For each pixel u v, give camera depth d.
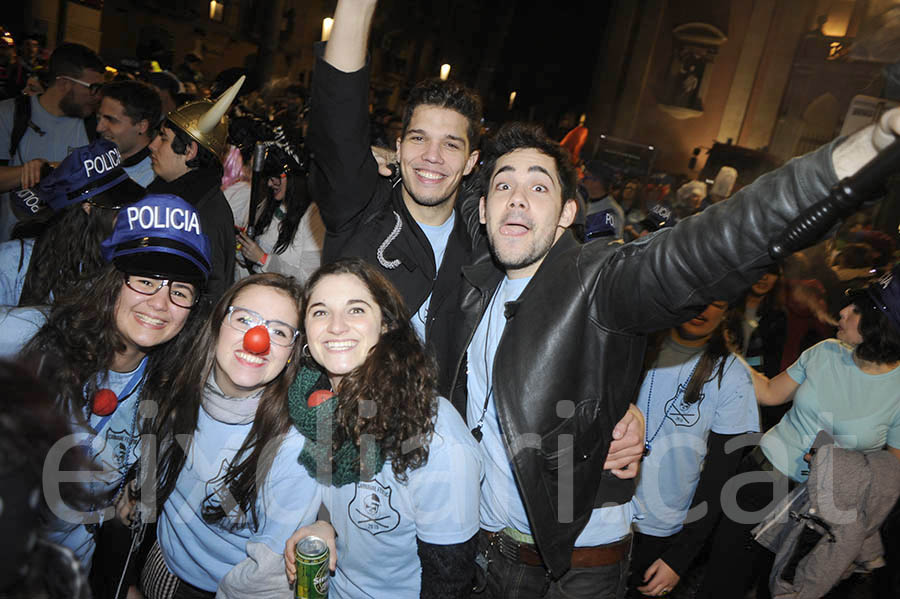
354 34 2.04
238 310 1.83
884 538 2.81
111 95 3.39
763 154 14.82
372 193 2.46
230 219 2.91
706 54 25.55
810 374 2.80
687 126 26.16
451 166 2.39
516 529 2.07
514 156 1.92
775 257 1.30
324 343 1.79
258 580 1.87
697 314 1.57
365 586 1.86
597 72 27.34
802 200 1.30
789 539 2.70
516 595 2.06
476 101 2.46
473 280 2.18
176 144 2.83
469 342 2.19
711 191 14.78
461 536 1.70
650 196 11.27
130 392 1.96
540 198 1.87
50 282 2.08
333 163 2.27
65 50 3.72
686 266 1.49
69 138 3.85
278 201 3.70
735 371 2.54
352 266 1.82
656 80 26.33
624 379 1.79
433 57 35.75
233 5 22.38
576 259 1.83
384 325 1.82
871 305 2.63
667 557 2.62
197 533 1.96
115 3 18.42
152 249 1.81
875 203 1.21
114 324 1.84
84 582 0.91
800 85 23.53
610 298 1.70
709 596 2.83
